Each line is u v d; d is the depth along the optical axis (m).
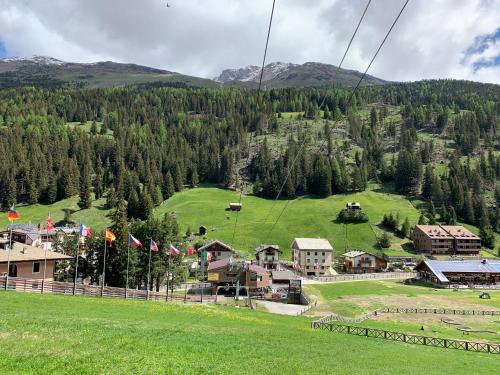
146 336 30.47
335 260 169.38
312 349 36.44
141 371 20.91
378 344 45.88
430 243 177.12
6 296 43.88
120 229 82.62
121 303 52.34
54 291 54.59
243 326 45.75
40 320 31.27
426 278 128.50
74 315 37.28
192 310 54.44
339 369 28.73
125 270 80.56
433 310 79.81
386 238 180.75
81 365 20.55
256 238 181.75
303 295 90.56
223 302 77.69
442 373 32.34
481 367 37.28
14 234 112.00
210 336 35.06
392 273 138.88
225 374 22.86
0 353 20.94
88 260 87.44
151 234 88.06
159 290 100.38
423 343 49.16
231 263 101.00
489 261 143.62
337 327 55.84
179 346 28.62
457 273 123.75
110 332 30.00
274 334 42.34
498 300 94.19
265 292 99.12
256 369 25.22
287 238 185.38
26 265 66.69
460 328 65.75
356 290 104.62
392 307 83.25
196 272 135.00
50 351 22.44
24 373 18.28
